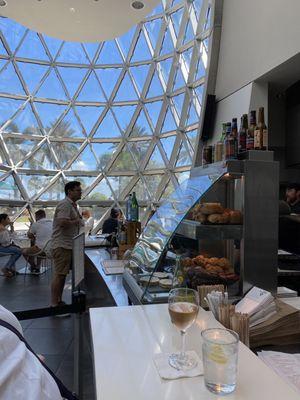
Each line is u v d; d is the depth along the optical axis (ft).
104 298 7.47
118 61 36.40
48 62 35.04
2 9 14.26
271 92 15.48
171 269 5.69
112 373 2.84
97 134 37.50
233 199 5.97
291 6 12.19
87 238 14.79
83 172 37.35
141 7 13.87
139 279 5.86
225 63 17.75
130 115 36.91
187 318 3.09
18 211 33.91
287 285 7.39
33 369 2.41
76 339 5.26
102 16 14.56
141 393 2.56
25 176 35.06
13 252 18.65
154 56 33.83
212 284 5.30
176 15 30.73
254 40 14.74
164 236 6.00
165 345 3.39
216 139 18.51
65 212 11.51
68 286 15.03
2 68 32.81
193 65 27.63
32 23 15.31
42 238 18.58
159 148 34.19
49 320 10.97
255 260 5.42
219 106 18.37
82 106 37.22
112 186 37.35
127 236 10.19
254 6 14.79
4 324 2.54
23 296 14.33
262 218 5.47
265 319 4.27
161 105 33.94
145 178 36.17
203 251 6.21
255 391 2.60
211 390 2.57
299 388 2.99
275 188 5.53
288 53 12.35
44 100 35.68
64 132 36.88
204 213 5.47
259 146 5.52
